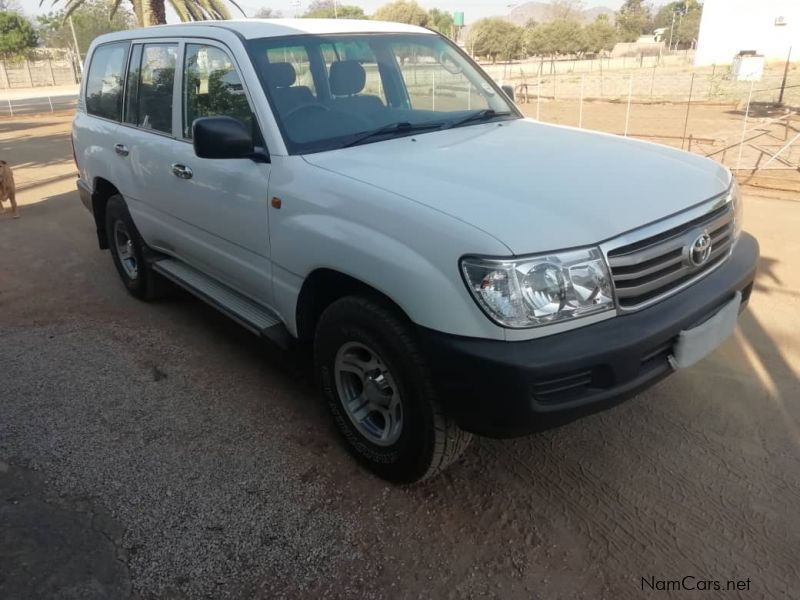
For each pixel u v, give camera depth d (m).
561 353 2.31
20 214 8.21
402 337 2.62
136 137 4.42
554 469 3.10
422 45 4.20
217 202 3.59
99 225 5.54
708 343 2.73
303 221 2.98
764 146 11.05
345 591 2.47
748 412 3.47
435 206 2.54
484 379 2.35
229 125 3.06
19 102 34.00
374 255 2.62
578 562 2.57
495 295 2.30
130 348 4.44
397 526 2.77
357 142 3.32
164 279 5.11
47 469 3.17
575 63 52.44
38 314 5.06
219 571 2.56
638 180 2.84
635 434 3.33
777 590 2.41
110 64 4.93
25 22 57.09
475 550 2.64
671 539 2.66
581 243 2.38
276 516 2.84
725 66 39.28
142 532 2.76
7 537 2.72
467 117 3.87
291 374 4.05
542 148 3.27
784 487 2.92
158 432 3.46
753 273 3.06
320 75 3.55
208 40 3.68
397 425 2.86
